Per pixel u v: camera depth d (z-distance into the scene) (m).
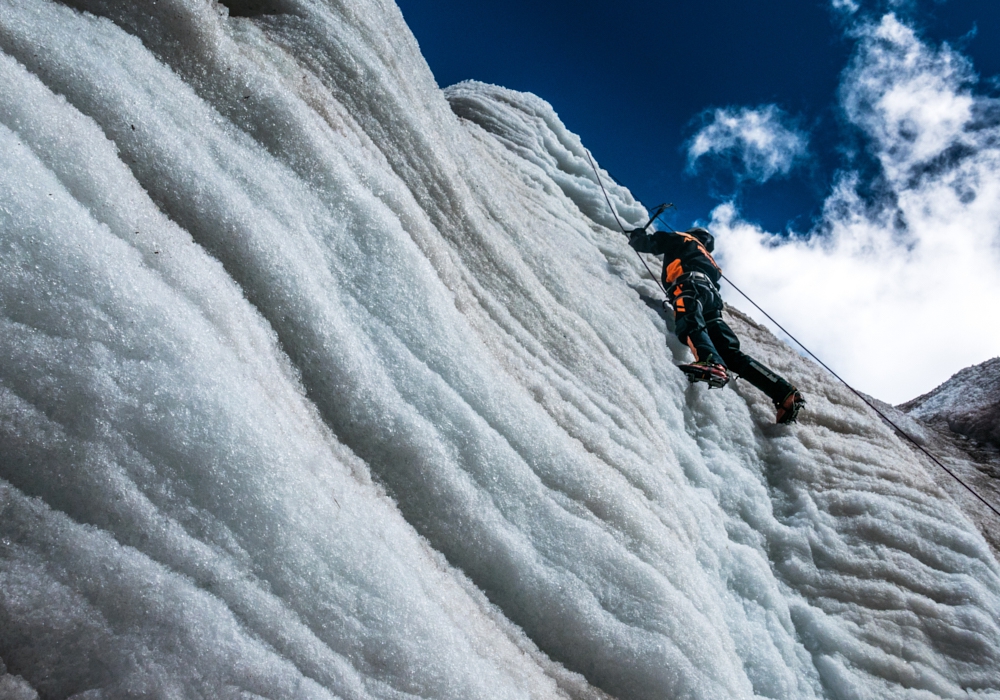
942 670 3.26
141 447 1.37
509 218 3.81
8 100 1.55
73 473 1.28
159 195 1.85
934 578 3.67
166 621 1.25
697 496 3.46
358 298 2.22
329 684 1.37
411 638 1.53
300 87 2.64
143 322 1.49
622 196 6.63
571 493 2.33
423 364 2.23
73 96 1.77
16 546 1.18
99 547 1.25
